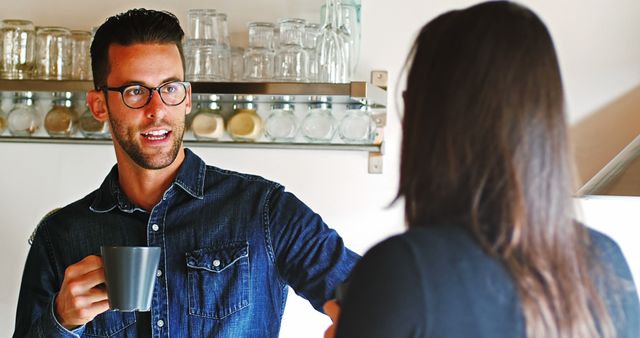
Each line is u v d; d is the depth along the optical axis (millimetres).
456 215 986
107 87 1728
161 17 1756
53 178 2518
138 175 1787
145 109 1699
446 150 978
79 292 1505
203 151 2459
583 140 2344
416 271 950
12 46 2303
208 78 2209
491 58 969
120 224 1807
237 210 1815
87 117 2371
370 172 2410
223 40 2289
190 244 1789
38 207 2525
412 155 1018
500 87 963
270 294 1822
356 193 2414
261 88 2088
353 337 971
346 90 2045
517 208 952
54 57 2305
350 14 2215
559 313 958
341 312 1010
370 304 963
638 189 1786
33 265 1820
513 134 958
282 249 1807
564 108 989
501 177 959
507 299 956
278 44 2309
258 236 1804
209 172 1865
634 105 2326
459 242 965
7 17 2510
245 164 2449
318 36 2186
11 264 2533
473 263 956
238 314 1771
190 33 2244
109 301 1416
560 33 2352
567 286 965
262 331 1813
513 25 980
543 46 982
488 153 963
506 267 958
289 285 1825
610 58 2336
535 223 959
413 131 1019
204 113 2336
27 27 2316
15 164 2529
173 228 1795
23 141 2436
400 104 2389
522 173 955
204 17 2236
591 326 982
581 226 1025
